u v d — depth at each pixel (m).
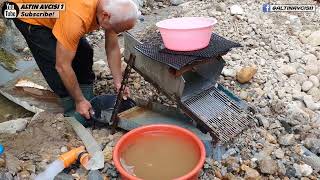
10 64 3.86
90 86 3.15
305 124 2.87
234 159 2.51
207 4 4.95
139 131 2.30
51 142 2.64
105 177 2.39
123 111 2.82
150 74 2.67
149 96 3.20
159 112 2.78
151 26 4.50
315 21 4.46
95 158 2.44
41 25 2.68
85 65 3.01
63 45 2.40
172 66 2.34
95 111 2.88
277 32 4.17
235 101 2.81
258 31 4.19
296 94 3.23
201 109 2.60
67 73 2.53
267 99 3.18
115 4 2.32
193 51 2.48
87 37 4.28
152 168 2.15
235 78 3.41
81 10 2.31
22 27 2.72
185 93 2.60
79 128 2.73
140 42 2.66
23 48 4.08
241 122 2.67
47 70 2.84
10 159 2.47
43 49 2.73
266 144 2.64
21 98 3.30
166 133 2.33
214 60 2.65
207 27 2.44
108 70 3.54
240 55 3.78
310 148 2.67
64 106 2.99
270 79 3.41
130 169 2.15
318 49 3.93
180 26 2.59
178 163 2.18
